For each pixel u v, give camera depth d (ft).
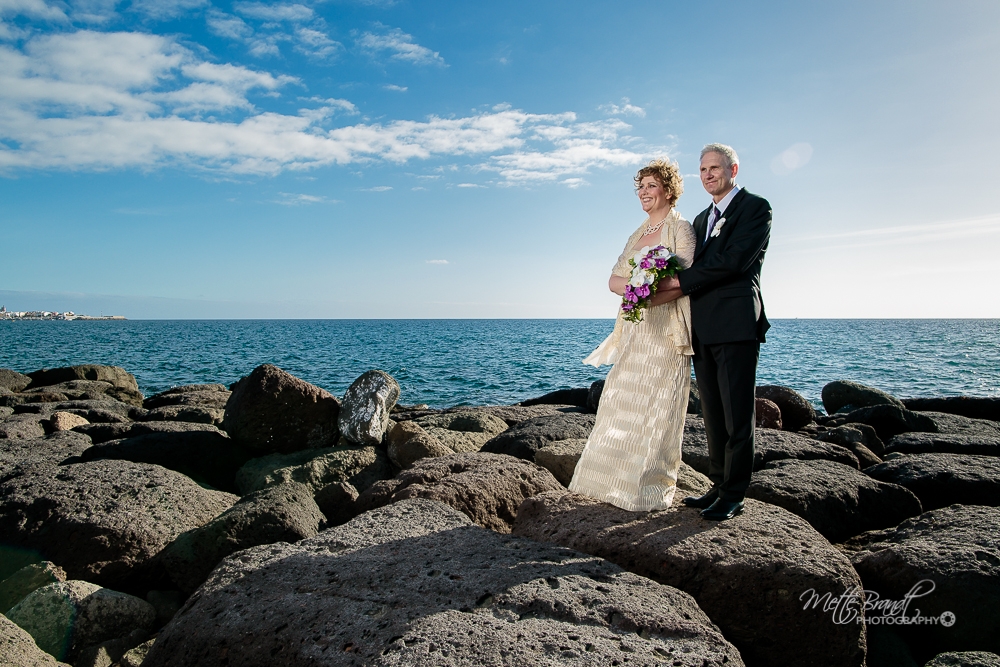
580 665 7.60
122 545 15.07
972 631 11.27
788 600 10.37
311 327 519.60
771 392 35.47
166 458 23.72
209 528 15.07
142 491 17.24
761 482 17.34
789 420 34.83
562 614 8.80
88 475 17.99
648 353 13.61
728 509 12.58
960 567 11.85
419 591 9.46
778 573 10.48
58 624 12.13
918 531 14.49
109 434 28.17
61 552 14.93
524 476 16.72
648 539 11.67
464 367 110.11
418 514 12.92
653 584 9.87
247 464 23.95
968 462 20.81
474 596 9.25
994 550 12.23
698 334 12.62
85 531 15.12
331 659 7.99
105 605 12.59
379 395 25.93
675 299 13.00
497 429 30.99
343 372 101.09
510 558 10.68
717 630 8.86
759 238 12.07
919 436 28.04
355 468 23.47
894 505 17.88
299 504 16.62
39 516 15.96
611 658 7.79
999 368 103.60
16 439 27.99
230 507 17.08
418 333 339.98
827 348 170.71
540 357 136.56
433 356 140.77
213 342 215.51
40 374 58.75
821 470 18.88
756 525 12.12
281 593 9.75
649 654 7.97
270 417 24.94
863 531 17.10
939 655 10.21
